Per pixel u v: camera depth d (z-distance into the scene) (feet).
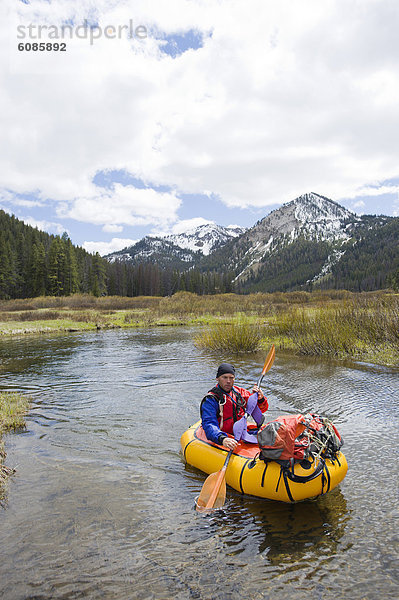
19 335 69.21
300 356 41.29
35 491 14.83
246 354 43.80
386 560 10.75
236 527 12.43
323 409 23.80
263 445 13.57
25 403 25.80
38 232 360.69
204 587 9.92
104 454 18.25
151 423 22.38
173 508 13.62
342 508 13.38
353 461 16.89
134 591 9.82
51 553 11.27
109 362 40.88
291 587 9.87
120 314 108.06
